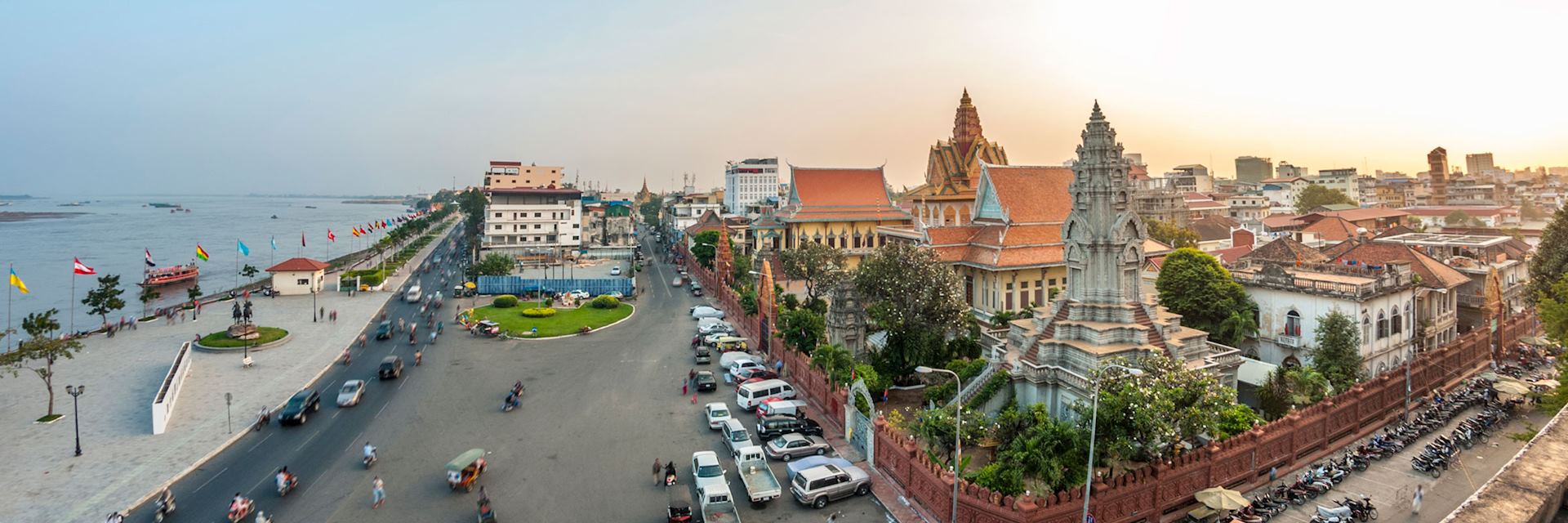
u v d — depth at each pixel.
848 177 137.12
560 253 167.12
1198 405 37.28
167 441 49.81
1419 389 54.00
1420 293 62.22
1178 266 64.81
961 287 68.50
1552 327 51.31
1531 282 73.81
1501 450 44.84
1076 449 36.56
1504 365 64.88
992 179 90.31
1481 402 52.72
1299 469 42.62
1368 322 55.88
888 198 138.62
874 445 44.41
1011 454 36.47
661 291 123.81
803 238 128.25
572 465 45.88
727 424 49.22
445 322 93.12
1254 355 61.31
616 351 77.19
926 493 38.22
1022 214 88.12
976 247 88.56
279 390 62.22
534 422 53.88
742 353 70.06
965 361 61.72
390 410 56.91
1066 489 35.81
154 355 75.38
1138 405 35.59
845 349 61.16
